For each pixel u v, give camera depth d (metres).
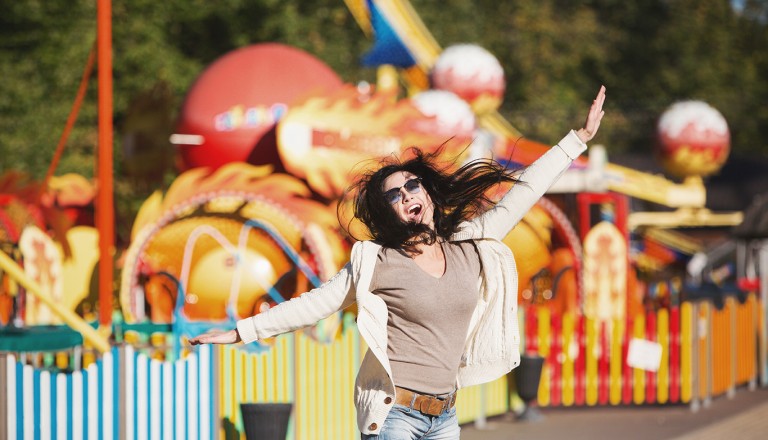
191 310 16.61
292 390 10.80
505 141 24.67
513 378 14.81
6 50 33.50
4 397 7.96
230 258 16.64
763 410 15.91
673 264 36.19
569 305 21.22
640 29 57.75
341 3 39.88
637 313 21.64
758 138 58.50
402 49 26.08
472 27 46.66
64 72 32.88
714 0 58.34
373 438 6.07
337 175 17.59
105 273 12.55
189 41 38.03
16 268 10.73
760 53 60.16
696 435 13.66
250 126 19.02
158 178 19.64
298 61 19.75
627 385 15.77
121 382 8.82
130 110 20.17
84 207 20.52
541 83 51.69
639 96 56.25
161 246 16.86
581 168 23.22
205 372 9.74
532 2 52.50
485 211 6.54
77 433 8.49
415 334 6.07
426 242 6.09
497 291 6.23
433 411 6.10
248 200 16.73
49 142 32.59
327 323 14.99
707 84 56.75
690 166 26.47
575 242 21.42
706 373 16.30
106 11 13.12
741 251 32.06
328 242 16.73
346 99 17.98
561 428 14.05
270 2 35.59
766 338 19.12
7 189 18.75
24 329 11.30
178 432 9.41
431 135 18.38
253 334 6.04
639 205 40.94
